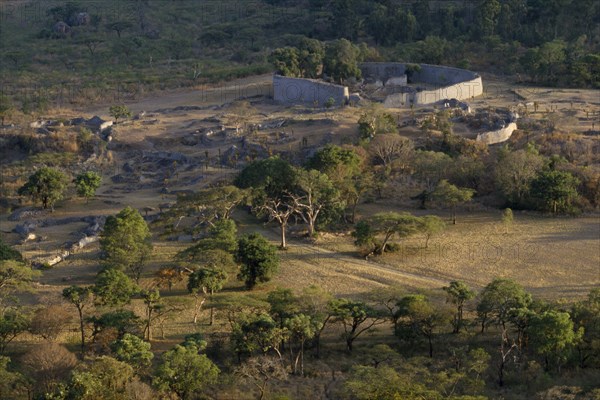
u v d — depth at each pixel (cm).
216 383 11050
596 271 15150
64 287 14525
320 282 14700
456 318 12925
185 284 14612
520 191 18362
